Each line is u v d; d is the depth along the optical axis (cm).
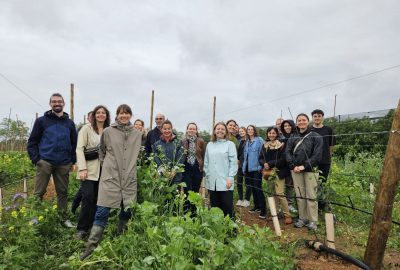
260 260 334
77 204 593
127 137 464
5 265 348
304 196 586
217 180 546
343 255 423
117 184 446
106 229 499
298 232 566
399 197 802
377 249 404
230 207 543
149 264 311
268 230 377
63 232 502
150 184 496
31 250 408
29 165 1173
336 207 648
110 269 361
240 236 347
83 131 503
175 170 507
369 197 725
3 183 1016
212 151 555
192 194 400
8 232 435
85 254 421
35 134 546
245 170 730
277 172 640
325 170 624
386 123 1431
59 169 559
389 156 394
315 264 421
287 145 608
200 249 316
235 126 816
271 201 538
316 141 569
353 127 1510
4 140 2419
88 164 505
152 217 408
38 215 489
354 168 1157
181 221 365
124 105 464
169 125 557
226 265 309
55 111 554
